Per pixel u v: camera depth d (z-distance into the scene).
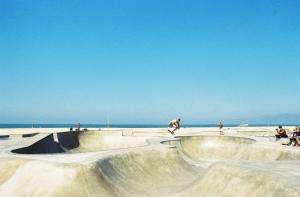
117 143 40.84
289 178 11.38
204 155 33.91
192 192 15.49
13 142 29.23
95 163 16.69
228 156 32.88
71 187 14.90
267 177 11.88
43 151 28.23
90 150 39.22
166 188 18.47
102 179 16.19
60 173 15.52
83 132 41.91
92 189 15.17
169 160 23.27
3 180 16.03
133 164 20.33
